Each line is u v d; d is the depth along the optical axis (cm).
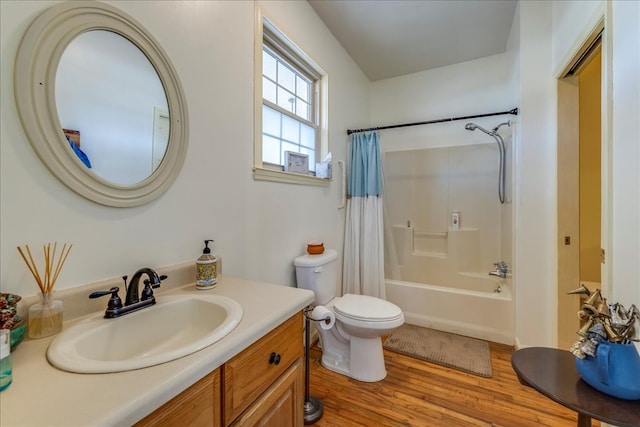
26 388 50
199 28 121
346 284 271
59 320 71
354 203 269
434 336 230
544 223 194
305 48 202
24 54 70
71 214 79
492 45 259
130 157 94
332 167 246
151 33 100
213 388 65
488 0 202
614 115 111
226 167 136
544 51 193
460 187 300
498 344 218
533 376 84
